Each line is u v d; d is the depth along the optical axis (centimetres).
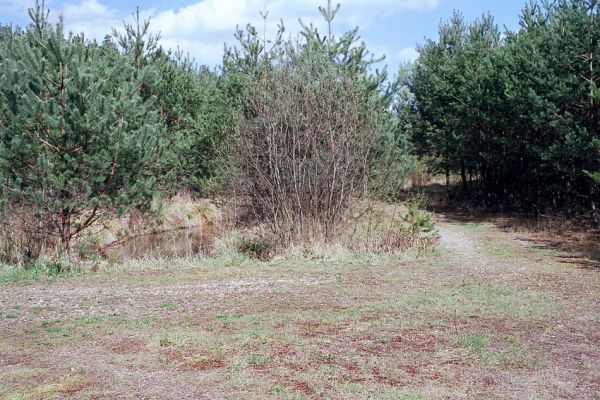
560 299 902
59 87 1194
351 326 741
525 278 1091
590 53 1741
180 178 2067
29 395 514
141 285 1049
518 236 1773
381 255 1365
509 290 972
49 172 1134
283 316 797
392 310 831
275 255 1397
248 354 626
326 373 566
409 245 1446
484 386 532
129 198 1277
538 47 1948
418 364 593
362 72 1653
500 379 550
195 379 553
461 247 1559
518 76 2017
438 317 788
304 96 1451
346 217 1458
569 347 652
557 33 1881
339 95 1464
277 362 600
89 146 1190
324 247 1383
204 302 902
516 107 1962
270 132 1462
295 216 1431
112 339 694
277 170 1434
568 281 1057
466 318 784
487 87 2298
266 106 1471
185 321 778
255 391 520
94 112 1173
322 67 1499
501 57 2208
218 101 2077
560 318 783
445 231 1933
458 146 2544
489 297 914
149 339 689
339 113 1446
